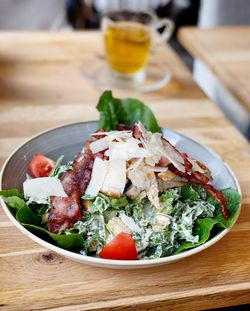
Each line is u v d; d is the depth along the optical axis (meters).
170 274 0.55
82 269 0.55
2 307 0.51
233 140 0.76
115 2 1.65
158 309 0.53
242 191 0.67
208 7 1.34
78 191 0.57
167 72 0.92
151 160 0.57
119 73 0.89
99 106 0.68
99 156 0.58
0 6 1.24
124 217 0.55
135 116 0.68
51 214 0.55
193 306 0.54
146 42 0.86
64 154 0.66
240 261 0.57
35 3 1.27
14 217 0.54
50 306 0.51
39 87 0.84
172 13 1.80
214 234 0.56
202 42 1.00
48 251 0.56
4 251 0.56
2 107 0.78
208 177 0.60
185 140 0.67
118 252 0.53
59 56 0.94
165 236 0.55
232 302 0.55
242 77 0.90
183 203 0.58
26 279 0.53
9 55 0.92
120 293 0.53
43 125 0.75
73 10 1.64
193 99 0.85
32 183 0.57
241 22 1.35
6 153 0.69
